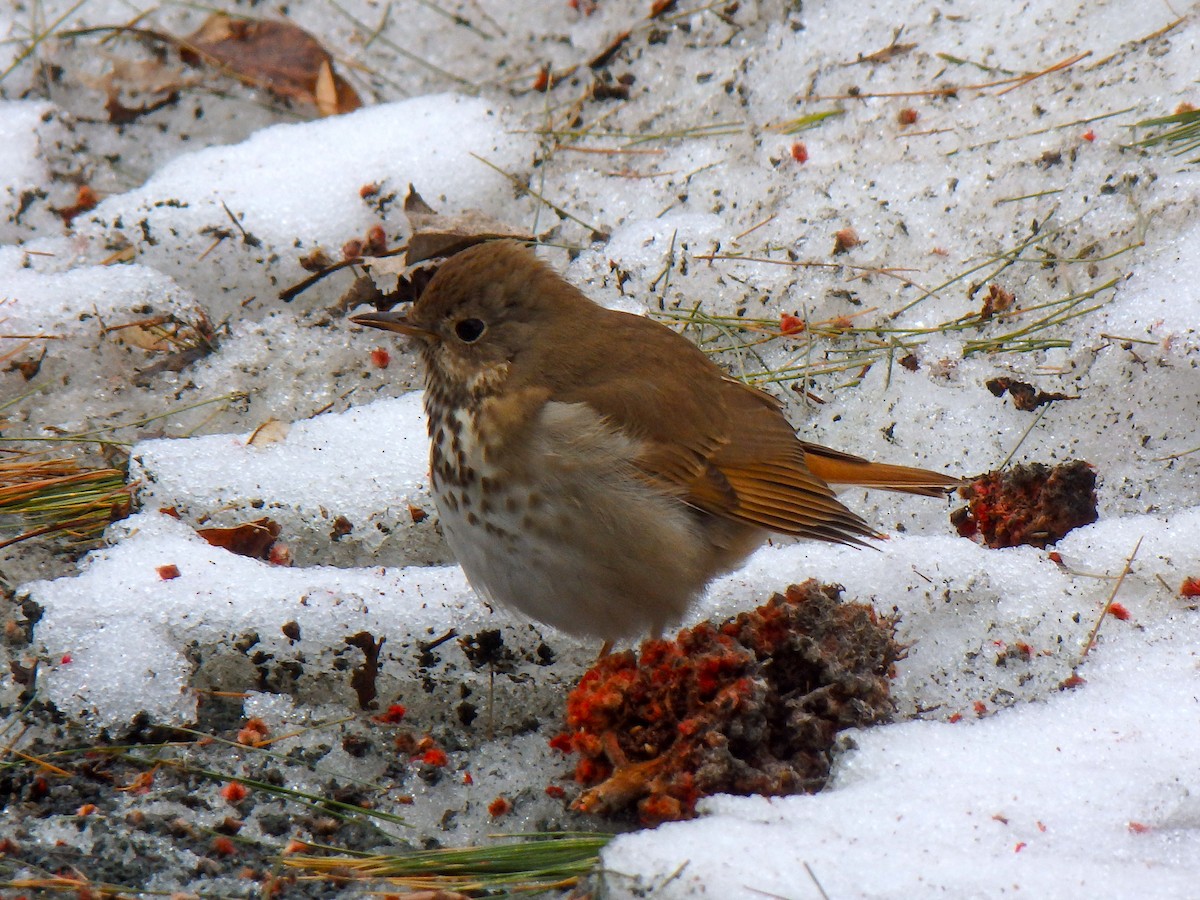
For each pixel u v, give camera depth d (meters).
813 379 11.77
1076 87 13.47
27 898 7.68
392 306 12.67
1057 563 9.94
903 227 12.79
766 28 14.95
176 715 8.99
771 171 13.51
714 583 9.88
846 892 7.11
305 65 14.95
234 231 13.12
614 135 14.11
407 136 13.88
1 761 8.64
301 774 8.70
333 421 11.31
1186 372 11.20
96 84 14.82
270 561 10.35
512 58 15.38
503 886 7.76
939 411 11.40
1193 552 9.91
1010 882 7.21
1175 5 13.84
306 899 7.71
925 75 14.02
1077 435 11.11
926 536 10.12
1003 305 12.06
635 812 8.32
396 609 9.69
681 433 9.20
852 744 8.29
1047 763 8.16
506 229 12.93
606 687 8.41
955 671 9.26
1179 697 8.75
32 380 11.98
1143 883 7.27
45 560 10.39
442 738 8.98
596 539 8.79
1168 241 12.14
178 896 7.71
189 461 10.85
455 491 9.00
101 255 13.01
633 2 15.77
